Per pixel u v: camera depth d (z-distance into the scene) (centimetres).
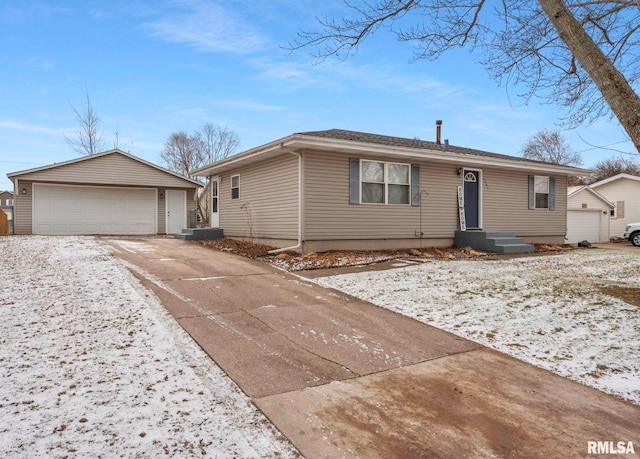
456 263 1015
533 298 678
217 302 598
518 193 1502
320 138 1012
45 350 388
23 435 254
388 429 291
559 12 491
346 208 1125
